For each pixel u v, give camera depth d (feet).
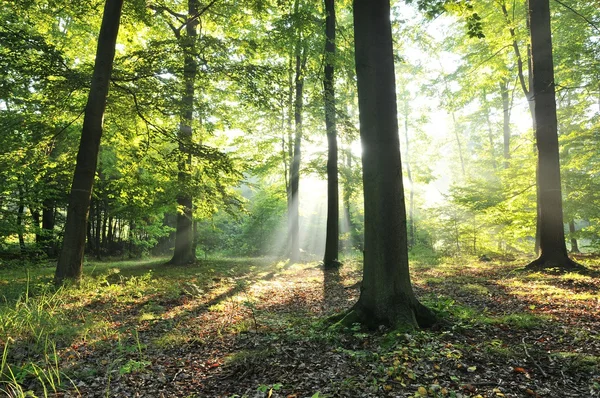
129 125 42.93
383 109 18.28
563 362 12.96
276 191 74.54
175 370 14.28
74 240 30.58
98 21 44.32
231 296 29.32
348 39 52.65
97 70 31.78
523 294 25.18
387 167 18.15
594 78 38.52
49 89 33.47
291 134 57.82
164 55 36.45
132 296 28.30
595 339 15.15
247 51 39.68
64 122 42.55
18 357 14.62
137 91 37.11
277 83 38.93
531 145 52.26
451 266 46.32
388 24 18.70
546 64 35.17
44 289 24.97
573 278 29.12
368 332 17.11
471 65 53.16
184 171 43.24
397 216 18.08
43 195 51.90
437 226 69.46
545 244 35.22
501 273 36.27
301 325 19.54
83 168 31.14
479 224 63.93
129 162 46.19
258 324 20.07
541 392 11.07
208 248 99.55
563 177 50.42
